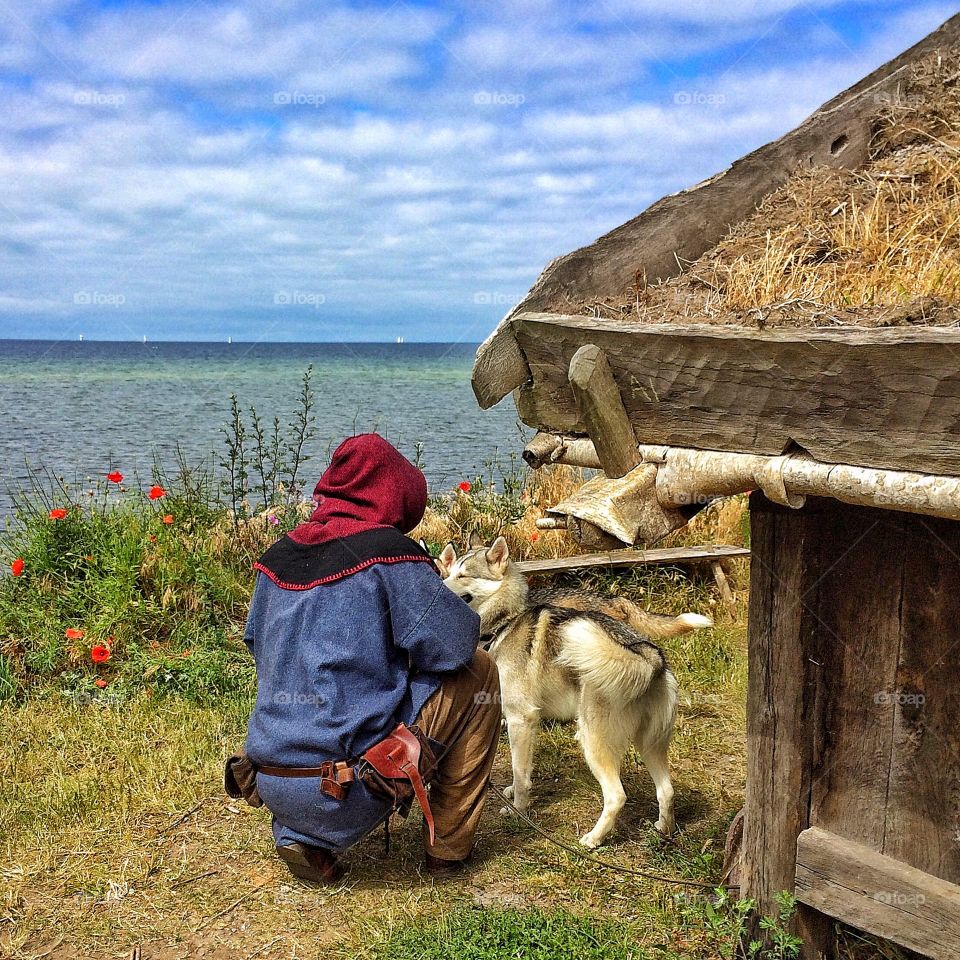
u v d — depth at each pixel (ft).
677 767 14.70
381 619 10.71
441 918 10.21
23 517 21.38
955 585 7.49
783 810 8.82
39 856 11.82
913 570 7.73
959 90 10.75
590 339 7.60
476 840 12.49
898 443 6.03
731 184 10.54
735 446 6.97
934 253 8.27
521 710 13.30
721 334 6.70
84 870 11.50
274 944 10.02
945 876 7.89
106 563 19.72
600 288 9.43
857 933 8.72
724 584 21.83
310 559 11.05
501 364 8.36
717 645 19.39
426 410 85.46
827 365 6.22
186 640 18.69
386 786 10.43
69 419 75.72
